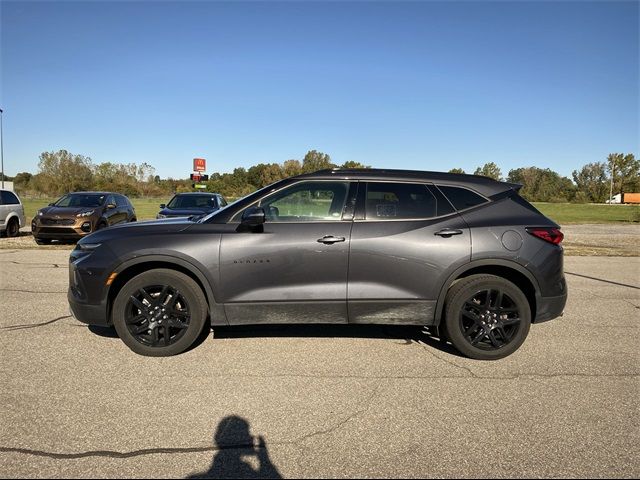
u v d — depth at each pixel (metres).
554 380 3.83
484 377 3.88
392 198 4.35
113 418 3.11
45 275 8.22
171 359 4.18
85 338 4.70
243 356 4.28
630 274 9.01
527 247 4.21
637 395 3.56
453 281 4.25
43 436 2.87
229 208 4.36
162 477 2.50
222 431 2.97
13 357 4.18
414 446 2.83
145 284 4.16
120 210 14.79
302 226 4.21
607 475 2.56
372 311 4.22
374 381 3.77
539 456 2.74
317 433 2.96
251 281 4.16
